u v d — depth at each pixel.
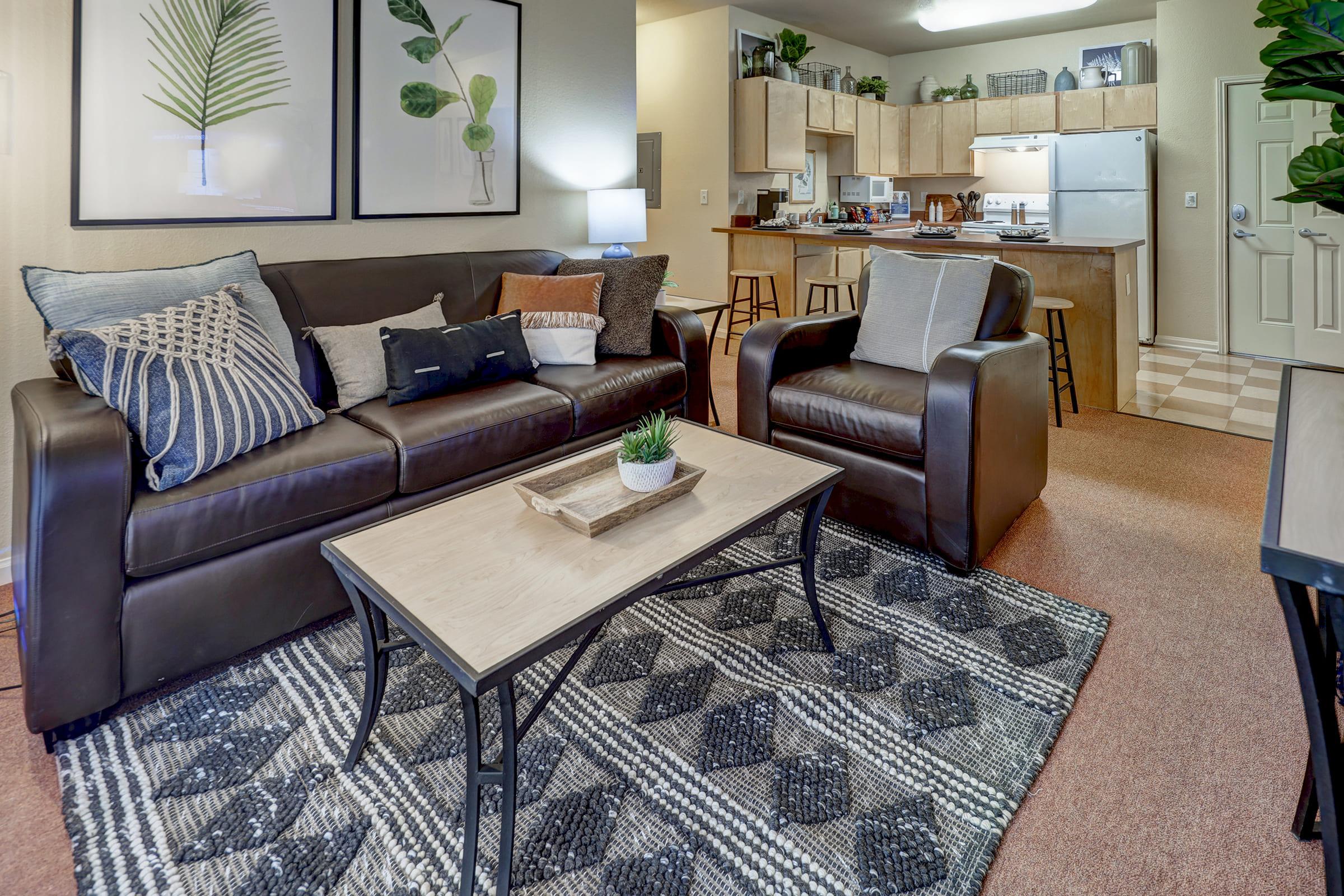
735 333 5.99
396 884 1.24
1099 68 6.10
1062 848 1.29
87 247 2.29
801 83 6.04
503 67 3.31
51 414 1.56
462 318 2.89
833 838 1.32
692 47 5.83
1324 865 0.97
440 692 1.73
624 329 2.96
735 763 1.50
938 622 1.98
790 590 2.16
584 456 1.83
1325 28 1.29
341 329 2.43
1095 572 2.25
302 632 2.01
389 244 3.05
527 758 1.51
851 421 2.37
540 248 3.63
